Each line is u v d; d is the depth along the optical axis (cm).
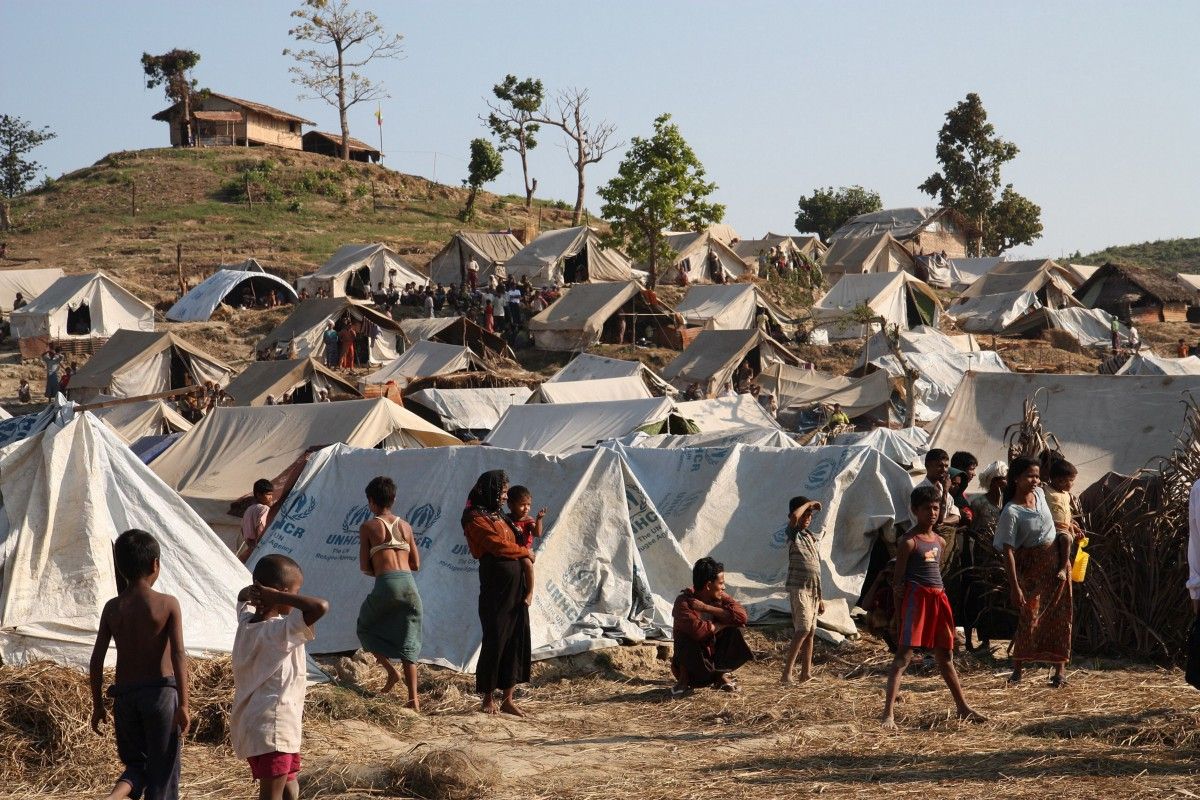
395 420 1908
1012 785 634
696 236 6031
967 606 1035
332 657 1086
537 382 3741
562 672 1014
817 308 5072
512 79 8562
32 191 8788
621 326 4759
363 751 758
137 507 946
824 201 11006
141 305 4950
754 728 812
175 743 561
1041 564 908
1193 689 865
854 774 672
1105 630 1023
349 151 9912
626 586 1142
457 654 1049
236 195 8212
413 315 5216
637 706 908
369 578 1142
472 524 884
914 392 3272
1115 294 5616
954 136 9119
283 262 6612
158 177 8462
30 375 4453
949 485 1030
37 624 843
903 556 803
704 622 942
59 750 702
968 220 7969
